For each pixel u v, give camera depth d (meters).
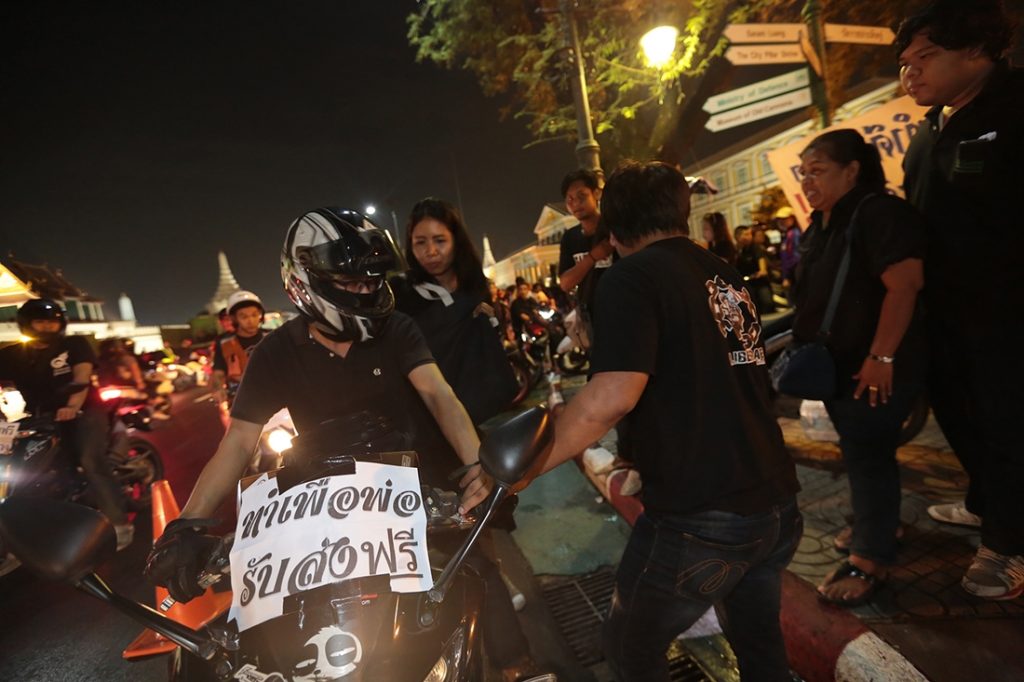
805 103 5.16
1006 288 2.02
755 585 1.63
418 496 1.39
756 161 30.48
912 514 2.88
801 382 2.25
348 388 1.80
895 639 2.06
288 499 1.32
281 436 3.42
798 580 2.44
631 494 3.56
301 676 1.17
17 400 4.15
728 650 2.45
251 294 5.05
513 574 3.26
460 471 1.58
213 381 5.08
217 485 1.64
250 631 1.25
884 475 2.25
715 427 1.45
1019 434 2.06
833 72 6.57
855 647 2.00
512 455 1.26
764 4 6.23
